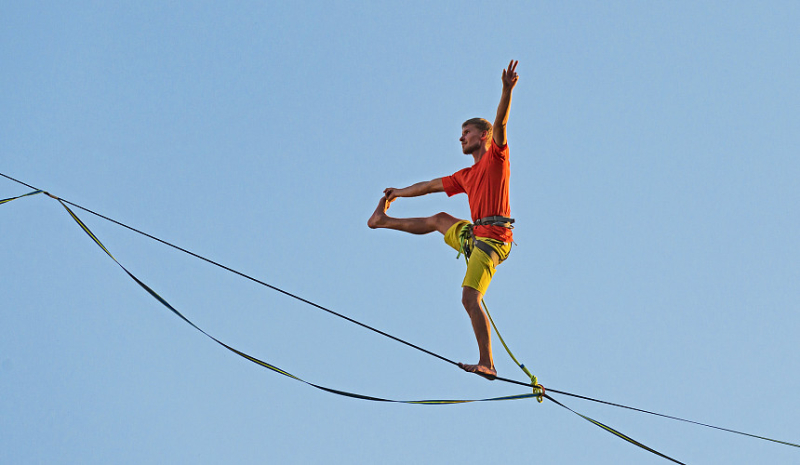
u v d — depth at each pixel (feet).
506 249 65.26
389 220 69.56
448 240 66.80
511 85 61.16
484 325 63.52
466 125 67.56
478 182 65.51
